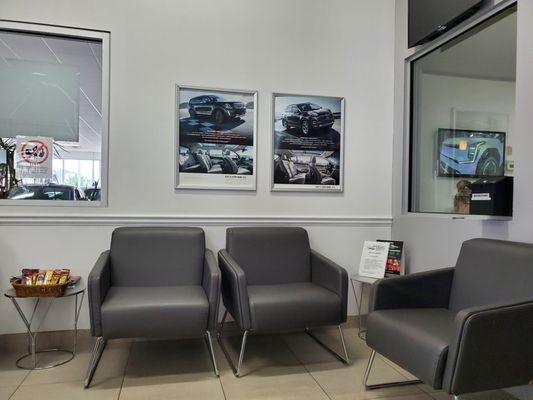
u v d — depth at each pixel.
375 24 3.12
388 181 3.15
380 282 2.00
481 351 1.48
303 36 2.98
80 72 2.65
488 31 2.31
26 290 2.16
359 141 3.09
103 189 2.62
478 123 2.38
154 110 2.70
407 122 3.03
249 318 2.13
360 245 3.07
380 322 1.87
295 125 2.95
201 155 2.78
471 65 2.44
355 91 3.08
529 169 1.94
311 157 2.98
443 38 2.64
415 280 2.07
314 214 2.99
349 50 3.07
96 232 2.61
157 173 2.71
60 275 2.30
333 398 1.95
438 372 1.51
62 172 2.62
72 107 2.64
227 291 2.36
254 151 2.87
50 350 2.47
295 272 2.67
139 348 2.54
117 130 2.64
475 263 2.01
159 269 2.47
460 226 2.42
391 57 3.16
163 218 2.70
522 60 1.99
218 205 2.81
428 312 1.97
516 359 1.54
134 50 2.67
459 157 2.54
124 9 2.66
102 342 2.36
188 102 2.75
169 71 2.72
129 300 2.05
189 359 2.38
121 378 2.12
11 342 2.46
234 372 2.21
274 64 2.92
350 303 3.02
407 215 2.94
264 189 2.90
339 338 2.78
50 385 2.04
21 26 2.51
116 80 2.64
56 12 2.55
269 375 2.19
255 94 2.87
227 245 2.66
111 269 2.40
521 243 1.87
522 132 1.99
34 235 2.52
